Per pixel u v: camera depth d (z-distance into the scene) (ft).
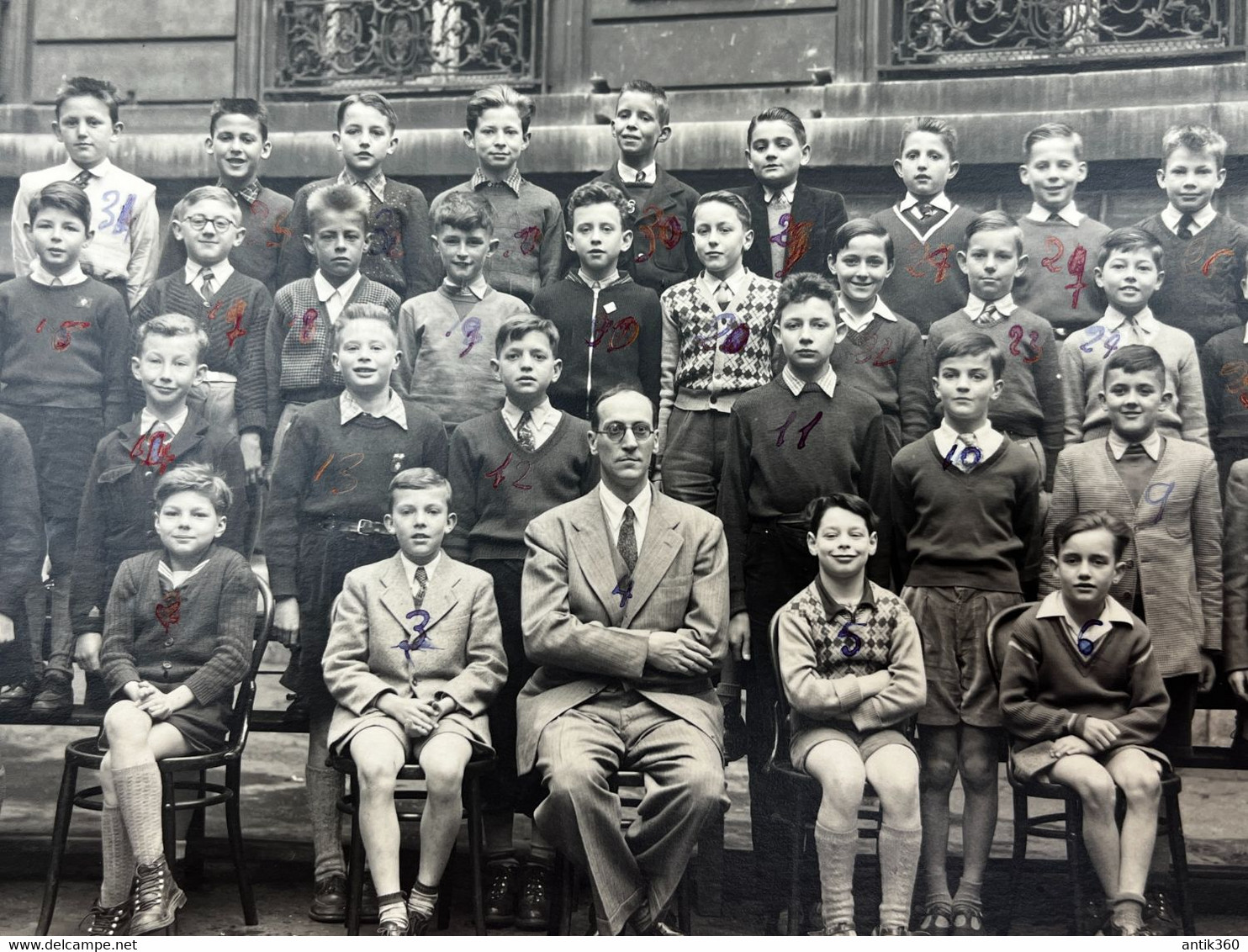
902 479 12.37
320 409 13.23
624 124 14.21
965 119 15.11
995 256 13.10
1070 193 13.93
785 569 12.35
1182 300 13.60
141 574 12.46
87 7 17.22
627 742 11.26
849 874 10.91
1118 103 14.98
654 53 16.55
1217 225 13.61
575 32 16.75
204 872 13.33
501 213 14.53
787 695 11.52
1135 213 14.64
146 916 10.91
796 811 11.30
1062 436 13.03
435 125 16.92
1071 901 11.84
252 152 14.93
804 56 16.14
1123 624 11.75
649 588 11.65
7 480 13.56
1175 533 12.41
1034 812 16.12
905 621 11.59
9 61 17.19
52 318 14.14
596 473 12.87
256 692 17.90
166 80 17.17
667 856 10.78
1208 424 13.34
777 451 12.46
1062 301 13.66
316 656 12.69
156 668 12.19
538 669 11.94
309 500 13.01
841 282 13.15
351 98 14.57
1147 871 11.02
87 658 13.04
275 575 12.93
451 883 12.04
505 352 12.71
